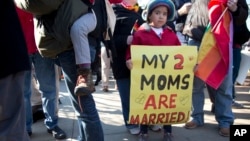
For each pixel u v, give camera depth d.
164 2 3.32
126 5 3.54
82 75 2.59
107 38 3.10
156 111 3.24
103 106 5.19
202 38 3.71
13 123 1.94
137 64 3.13
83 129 2.91
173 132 3.84
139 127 3.73
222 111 3.75
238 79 4.46
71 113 4.77
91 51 2.81
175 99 3.26
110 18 3.00
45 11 2.61
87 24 2.62
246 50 6.12
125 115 3.80
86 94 2.60
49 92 3.73
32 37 3.54
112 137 3.71
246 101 5.40
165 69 3.19
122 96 3.73
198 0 3.95
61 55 2.81
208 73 3.56
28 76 3.66
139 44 3.38
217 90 3.78
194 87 3.92
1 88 1.86
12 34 1.87
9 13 1.88
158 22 3.38
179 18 4.34
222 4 3.57
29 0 2.56
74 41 2.59
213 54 3.57
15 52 1.86
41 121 4.41
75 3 2.62
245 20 3.76
